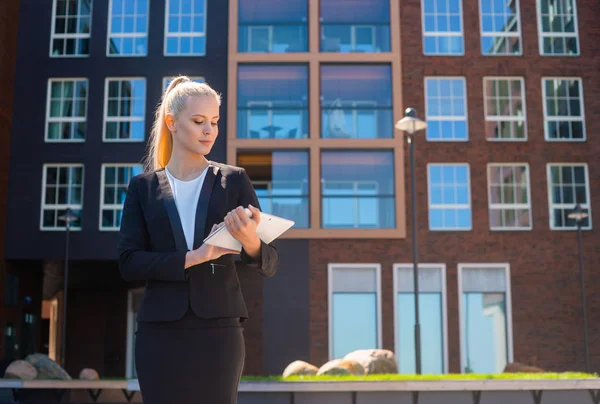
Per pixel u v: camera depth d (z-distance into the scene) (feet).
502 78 87.81
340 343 82.74
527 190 85.92
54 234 84.02
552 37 88.74
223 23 87.66
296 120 85.97
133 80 87.40
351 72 86.99
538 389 42.68
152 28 87.86
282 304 82.84
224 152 84.79
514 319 83.56
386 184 85.05
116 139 86.07
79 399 57.77
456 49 88.17
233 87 85.61
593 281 84.64
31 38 87.76
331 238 83.46
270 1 88.63
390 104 86.58
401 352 82.89
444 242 84.38
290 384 42.50
